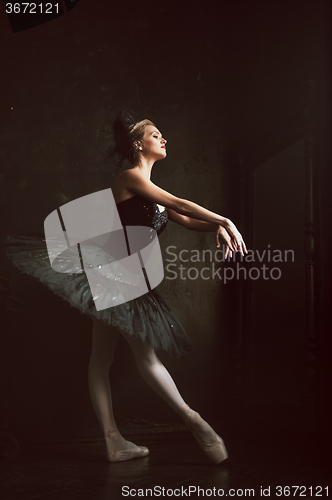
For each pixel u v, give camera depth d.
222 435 2.71
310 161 2.76
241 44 3.36
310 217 2.71
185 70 3.32
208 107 3.32
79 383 2.76
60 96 3.12
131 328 1.90
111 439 2.04
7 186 2.96
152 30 3.31
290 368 2.95
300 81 2.90
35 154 3.03
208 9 3.37
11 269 2.83
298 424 2.51
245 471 1.80
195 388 2.96
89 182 3.06
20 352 2.73
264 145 3.23
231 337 3.10
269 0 3.19
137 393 2.82
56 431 2.65
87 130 3.11
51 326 2.79
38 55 3.14
